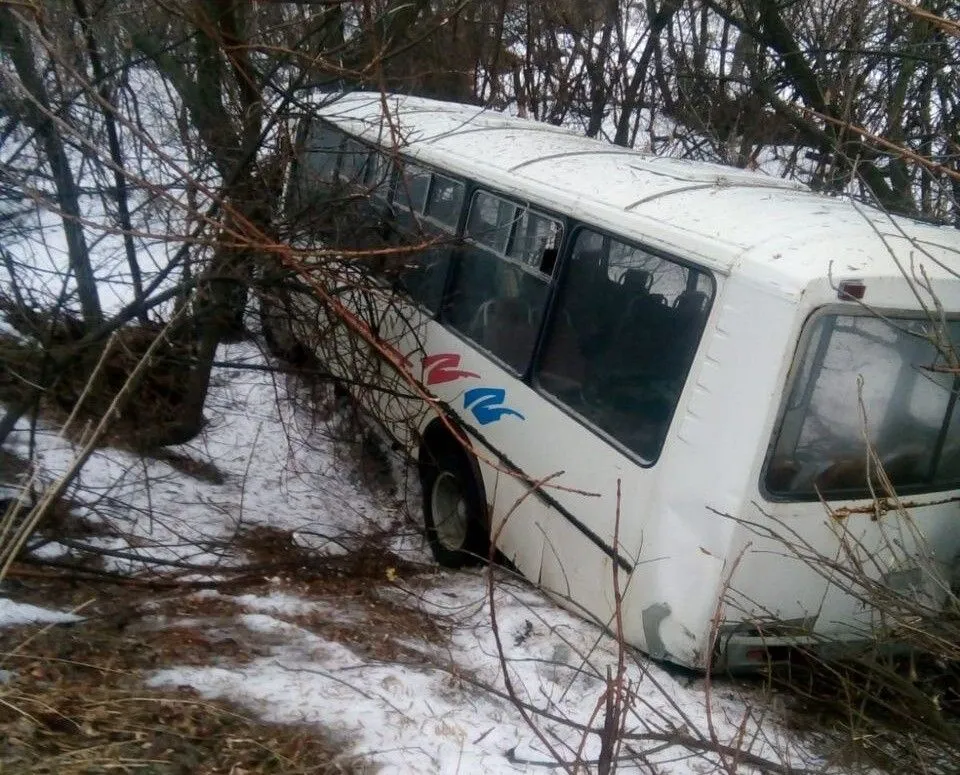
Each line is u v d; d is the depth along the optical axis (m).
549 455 4.77
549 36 11.41
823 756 3.66
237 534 5.47
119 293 5.50
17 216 4.74
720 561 3.73
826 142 7.76
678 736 3.25
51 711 3.09
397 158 5.02
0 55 4.71
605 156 5.46
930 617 3.65
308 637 4.09
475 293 5.70
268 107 4.95
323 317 5.80
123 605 4.23
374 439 7.21
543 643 4.33
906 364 3.92
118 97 5.30
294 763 2.98
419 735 3.29
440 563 5.88
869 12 9.26
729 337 3.76
